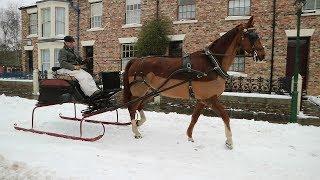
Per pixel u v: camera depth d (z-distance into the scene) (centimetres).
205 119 940
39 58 2414
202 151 638
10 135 751
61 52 762
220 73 633
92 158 567
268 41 1491
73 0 2222
